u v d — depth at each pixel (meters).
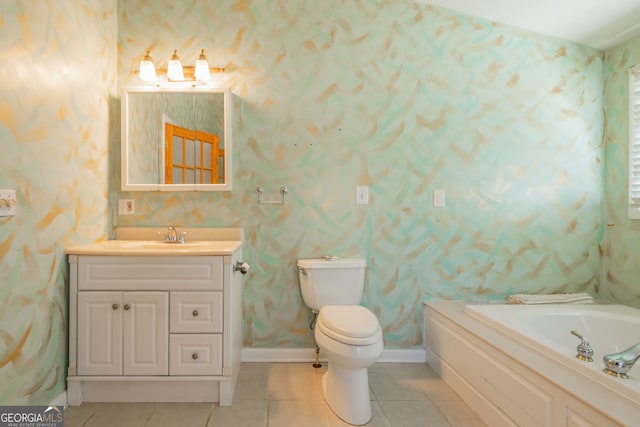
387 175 2.19
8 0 1.30
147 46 2.15
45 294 1.51
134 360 1.63
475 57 2.21
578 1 1.92
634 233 2.10
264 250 2.16
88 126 1.85
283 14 2.16
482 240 2.22
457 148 2.21
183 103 2.12
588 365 1.18
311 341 2.18
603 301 2.15
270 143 2.16
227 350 1.65
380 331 1.60
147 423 1.51
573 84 2.26
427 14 2.20
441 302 2.17
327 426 1.51
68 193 1.68
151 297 1.63
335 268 1.98
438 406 1.68
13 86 1.33
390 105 2.19
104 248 1.71
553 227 2.25
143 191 2.12
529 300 2.05
